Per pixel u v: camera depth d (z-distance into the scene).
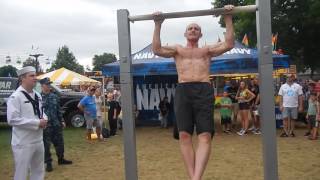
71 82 23.31
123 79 5.45
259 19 5.16
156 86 17.62
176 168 9.03
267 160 5.20
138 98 17.77
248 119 14.19
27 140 5.86
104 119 17.61
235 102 15.80
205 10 5.16
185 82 5.01
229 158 9.94
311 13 35.31
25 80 5.92
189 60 5.05
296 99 13.06
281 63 14.23
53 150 11.70
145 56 15.27
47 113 9.02
